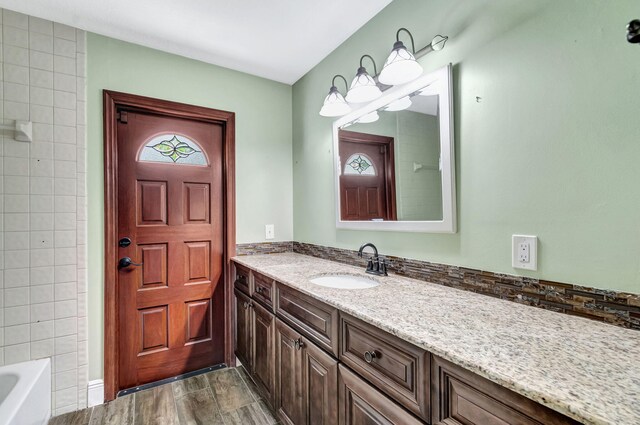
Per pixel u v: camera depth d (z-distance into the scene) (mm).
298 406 1370
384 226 1634
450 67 1278
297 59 2188
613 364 624
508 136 1095
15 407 1258
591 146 890
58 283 1715
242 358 2084
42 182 1684
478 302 1076
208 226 2252
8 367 1573
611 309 849
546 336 771
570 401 496
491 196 1151
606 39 858
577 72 918
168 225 2102
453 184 1273
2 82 1604
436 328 825
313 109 2303
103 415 1688
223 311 2301
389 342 875
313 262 2029
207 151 2260
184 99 2127
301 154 2469
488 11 1152
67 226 1738
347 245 1953
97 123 1835
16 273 1622
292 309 1437
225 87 2293
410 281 1434
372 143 1718
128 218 1966
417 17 1446
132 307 1975
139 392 1917
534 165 1021
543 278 1000
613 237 848
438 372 734
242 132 2361
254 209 2402
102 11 1650
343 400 1065
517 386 556
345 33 1884
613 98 846
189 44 1984
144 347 2016
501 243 1119
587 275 899
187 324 2164
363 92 1608
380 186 1666
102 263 1833
